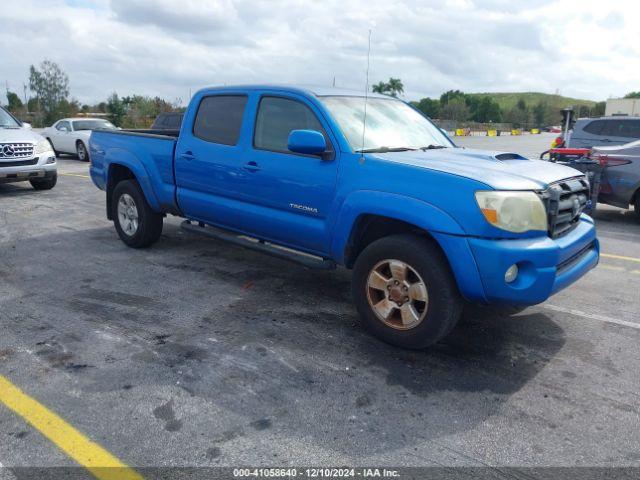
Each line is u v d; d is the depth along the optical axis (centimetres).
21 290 514
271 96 482
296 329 430
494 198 347
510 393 341
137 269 582
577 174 430
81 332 420
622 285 559
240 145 498
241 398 329
